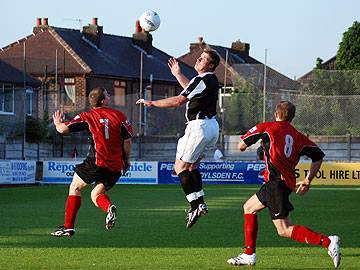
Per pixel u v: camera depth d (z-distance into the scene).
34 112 72.00
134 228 24.86
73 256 17.91
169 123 64.88
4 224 25.97
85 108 66.81
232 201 37.81
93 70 84.06
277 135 15.76
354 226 26.22
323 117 58.22
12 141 59.06
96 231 23.86
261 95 58.56
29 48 86.44
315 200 39.56
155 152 61.34
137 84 89.00
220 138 58.12
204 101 16.88
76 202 17.97
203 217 28.89
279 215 15.68
